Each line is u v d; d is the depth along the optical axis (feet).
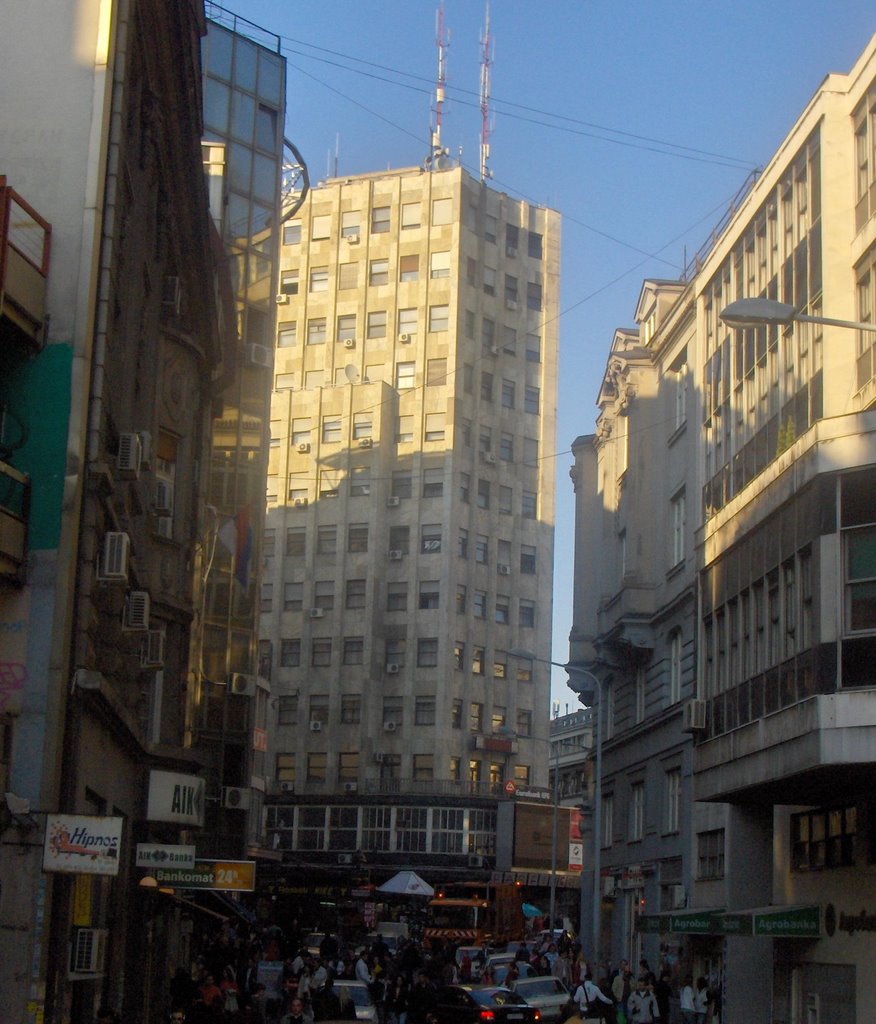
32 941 58.34
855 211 91.86
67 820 59.36
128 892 90.48
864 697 75.87
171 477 99.91
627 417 153.17
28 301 63.72
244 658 144.77
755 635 93.09
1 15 68.90
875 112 88.94
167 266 97.09
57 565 63.21
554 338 297.12
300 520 280.10
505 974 132.98
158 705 97.66
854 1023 86.28
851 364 90.22
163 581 97.60
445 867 255.70
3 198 60.95
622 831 150.30
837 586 78.48
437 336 280.72
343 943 221.46
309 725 271.28
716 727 100.94
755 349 108.27
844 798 90.89
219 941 128.16
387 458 277.85
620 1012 110.52
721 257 118.62
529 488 289.12
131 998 91.35
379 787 264.52
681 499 136.46
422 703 267.39
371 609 271.28
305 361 288.71
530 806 260.83
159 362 98.07
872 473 78.43
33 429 64.54
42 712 61.77
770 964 107.04
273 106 161.38
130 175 75.82
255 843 209.87
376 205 290.15
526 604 284.61
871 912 84.74
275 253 158.81
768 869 107.86
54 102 68.08
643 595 141.38
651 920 106.11
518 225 296.51
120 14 69.51
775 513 89.61
